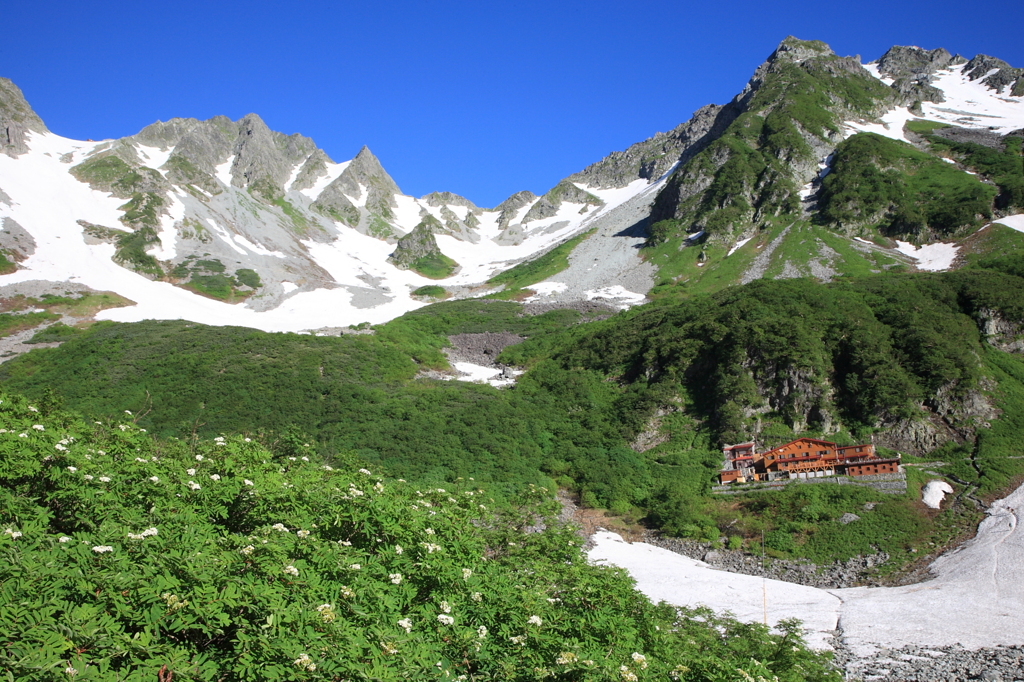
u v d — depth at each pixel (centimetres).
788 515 3881
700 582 3116
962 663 2058
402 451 4866
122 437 1769
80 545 902
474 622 1134
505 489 4444
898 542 3500
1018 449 4328
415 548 1262
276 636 845
